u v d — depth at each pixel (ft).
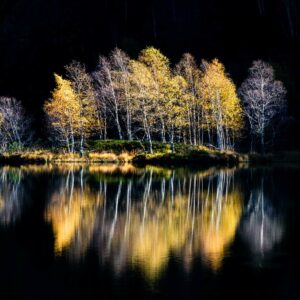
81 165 191.11
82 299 44.88
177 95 211.20
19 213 87.92
